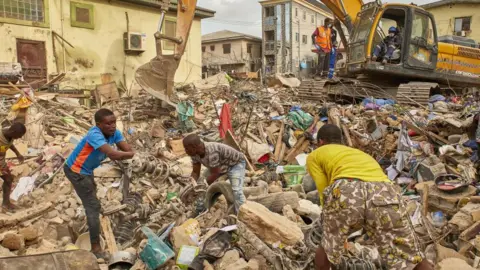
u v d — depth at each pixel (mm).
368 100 11352
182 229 4422
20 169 6988
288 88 16047
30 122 9070
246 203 4234
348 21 13398
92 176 4238
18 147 7980
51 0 16703
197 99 13852
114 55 19250
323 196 3205
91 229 4137
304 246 4027
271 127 9508
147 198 5941
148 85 12164
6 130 5301
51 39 16828
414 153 7074
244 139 8695
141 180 6535
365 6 12336
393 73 12062
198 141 4309
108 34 18938
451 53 13180
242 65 45250
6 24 15383
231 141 7473
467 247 4324
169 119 11930
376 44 12148
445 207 5234
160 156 7828
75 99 13445
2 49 15328
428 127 8133
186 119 10977
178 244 4250
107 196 5973
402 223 2947
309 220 5141
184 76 22469
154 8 20703
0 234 4371
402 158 6844
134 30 19922
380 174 3117
